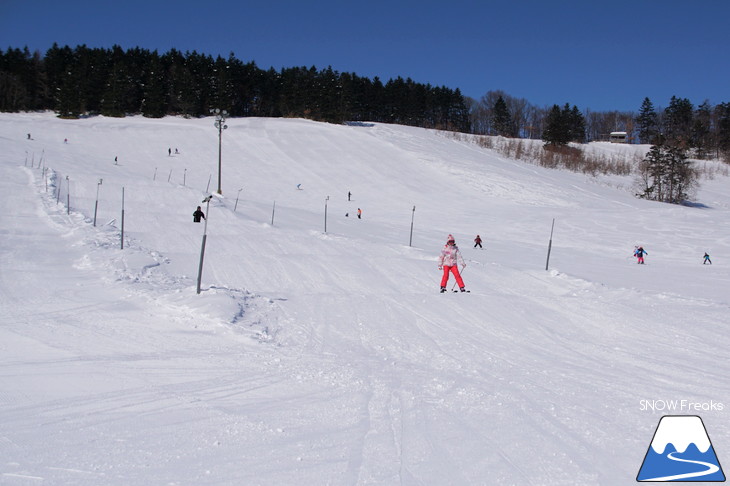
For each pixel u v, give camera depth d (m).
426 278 16.97
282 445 4.57
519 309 11.48
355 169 76.94
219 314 10.00
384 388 6.31
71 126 91.38
